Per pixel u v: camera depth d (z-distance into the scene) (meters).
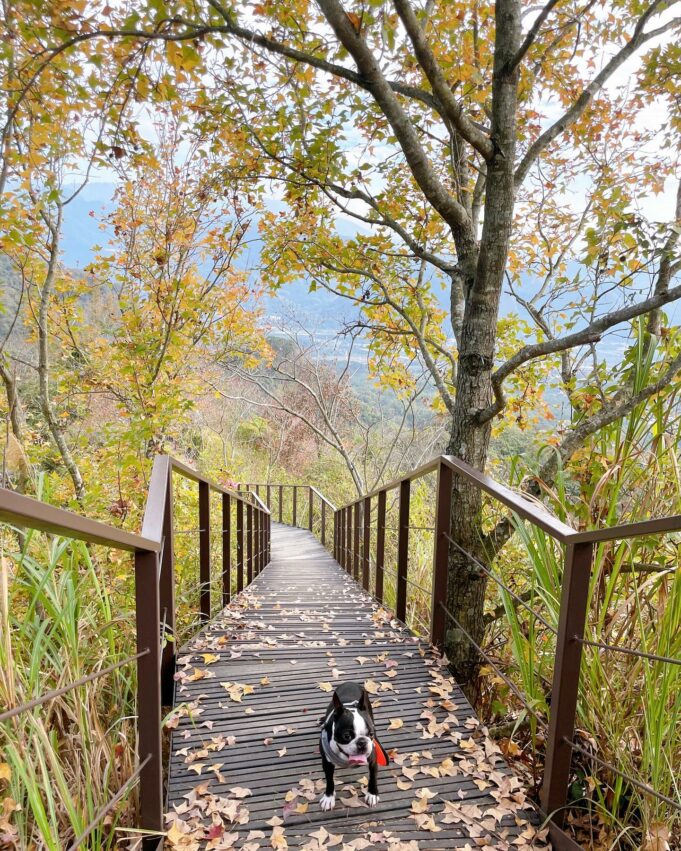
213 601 5.98
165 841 1.99
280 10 3.85
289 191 5.30
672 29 4.08
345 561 9.36
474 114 4.67
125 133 4.20
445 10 3.81
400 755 2.55
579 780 2.65
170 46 3.47
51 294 6.18
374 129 5.02
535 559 2.66
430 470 3.76
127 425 5.92
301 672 3.31
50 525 1.18
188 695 3.00
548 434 4.87
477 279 3.87
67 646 2.23
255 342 7.67
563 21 4.32
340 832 2.11
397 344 7.12
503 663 3.62
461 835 2.11
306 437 22.31
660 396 2.78
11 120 3.64
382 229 5.81
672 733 2.15
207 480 3.89
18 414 5.39
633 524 1.70
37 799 1.53
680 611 2.23
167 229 5.55
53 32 3.46
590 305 4.19
